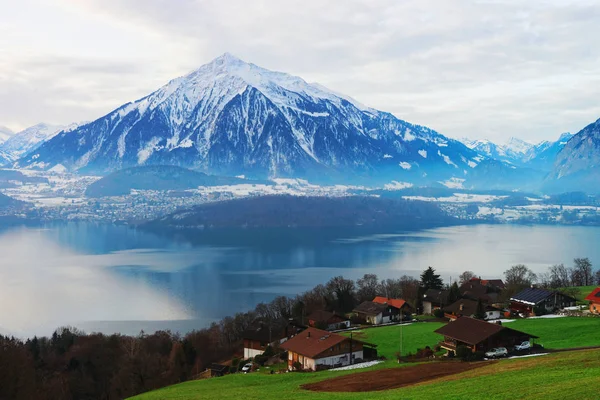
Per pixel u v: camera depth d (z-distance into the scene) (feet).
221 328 480.64
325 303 528.63
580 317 369.30
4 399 289.53
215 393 246.47
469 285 550.36
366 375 248.32
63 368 385.29
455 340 289.74
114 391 343.87
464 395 174.09
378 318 455.63
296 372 289.94
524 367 208.03
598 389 154.92
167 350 418.72
